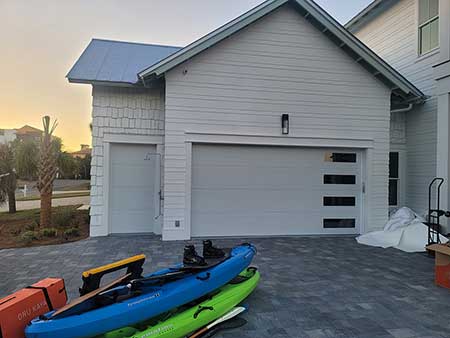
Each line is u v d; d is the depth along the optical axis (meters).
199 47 7.74
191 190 8.22
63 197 18.09
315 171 8.84
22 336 2.78
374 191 8.93
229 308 3.70
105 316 2.85
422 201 9.69
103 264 5.90
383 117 8.97
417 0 9.90
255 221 8.57
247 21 7.95
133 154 8.84
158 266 5.76
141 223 8.86
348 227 8.98
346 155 9.00
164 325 3.13
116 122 8.63
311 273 5.49
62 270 5.54
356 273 5.52
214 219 8.38
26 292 3.01
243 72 8.28
